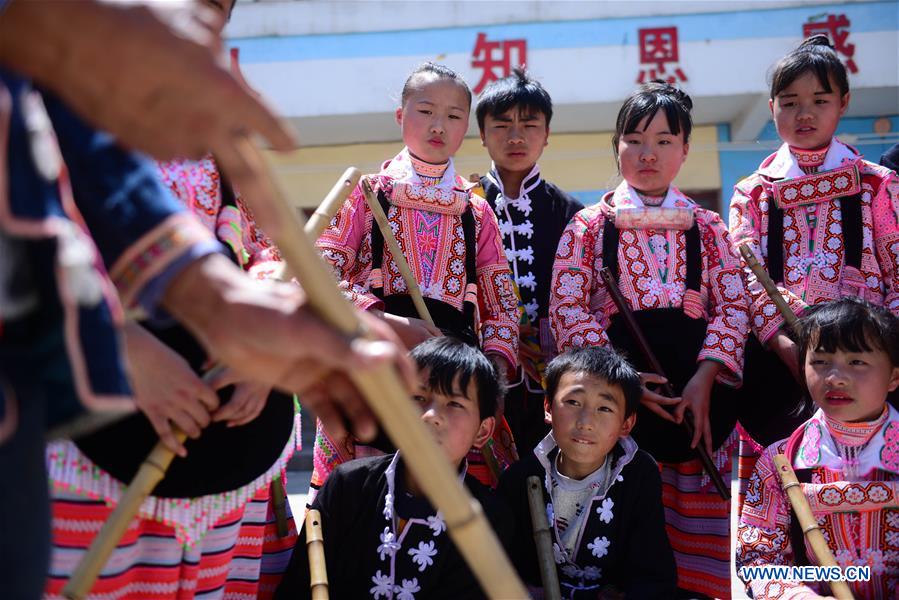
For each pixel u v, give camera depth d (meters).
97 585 1.86
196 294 1.11
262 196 1.04
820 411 2.97
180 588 2.02
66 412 1.02
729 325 3.38
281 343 1.06
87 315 0.99
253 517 2.39
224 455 1.97
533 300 3.77
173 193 2.01
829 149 3.64
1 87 0.93
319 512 2.69
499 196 3.94
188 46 0.93
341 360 1.05
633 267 3.44
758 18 7.84
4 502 0.95
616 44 7.89
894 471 2.84
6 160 0.93
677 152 3.57
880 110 8.37
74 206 1.12
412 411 1.08
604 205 3.58
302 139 8.64
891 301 3.39
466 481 2.77
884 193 3.52
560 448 2.95
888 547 2.78
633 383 2.94
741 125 8.35
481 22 7.93
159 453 1.80
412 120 3.47
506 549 2.72
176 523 1.94
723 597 3.29
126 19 0.91
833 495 2.81
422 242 3.32
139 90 0.94
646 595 2.78
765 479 2.99
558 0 7.89
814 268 3.48
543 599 2.83
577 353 2.98
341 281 3.16
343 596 2.64
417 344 3.01
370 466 2.71
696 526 3.36
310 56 8.00
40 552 1.00
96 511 1.89
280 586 2.61
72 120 1.18
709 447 3.25
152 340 1.82
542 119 3.93
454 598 2.57
